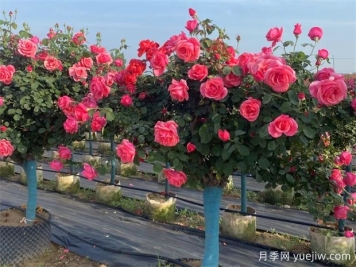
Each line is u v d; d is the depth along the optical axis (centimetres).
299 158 238
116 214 598
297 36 224
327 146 265
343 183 238
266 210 626
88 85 370
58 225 541
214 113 209
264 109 205
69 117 259
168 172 218
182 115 225
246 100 202
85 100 276
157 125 202
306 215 602
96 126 233
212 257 267
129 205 632
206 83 203
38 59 370
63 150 321
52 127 366
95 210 620
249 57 216
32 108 360
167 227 539
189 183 244
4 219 416
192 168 232
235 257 442
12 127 364
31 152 391
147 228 536
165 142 200
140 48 243
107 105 247
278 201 652
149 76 252
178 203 663
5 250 388
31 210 411
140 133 221
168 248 466
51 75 372
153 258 423
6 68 336
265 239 496
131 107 244
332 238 423
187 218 580
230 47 228
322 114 218
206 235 268
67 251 435
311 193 241
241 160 217
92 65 362
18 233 388
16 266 387
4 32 383
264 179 233
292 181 227
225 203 664
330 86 186
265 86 205
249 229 489
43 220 419
